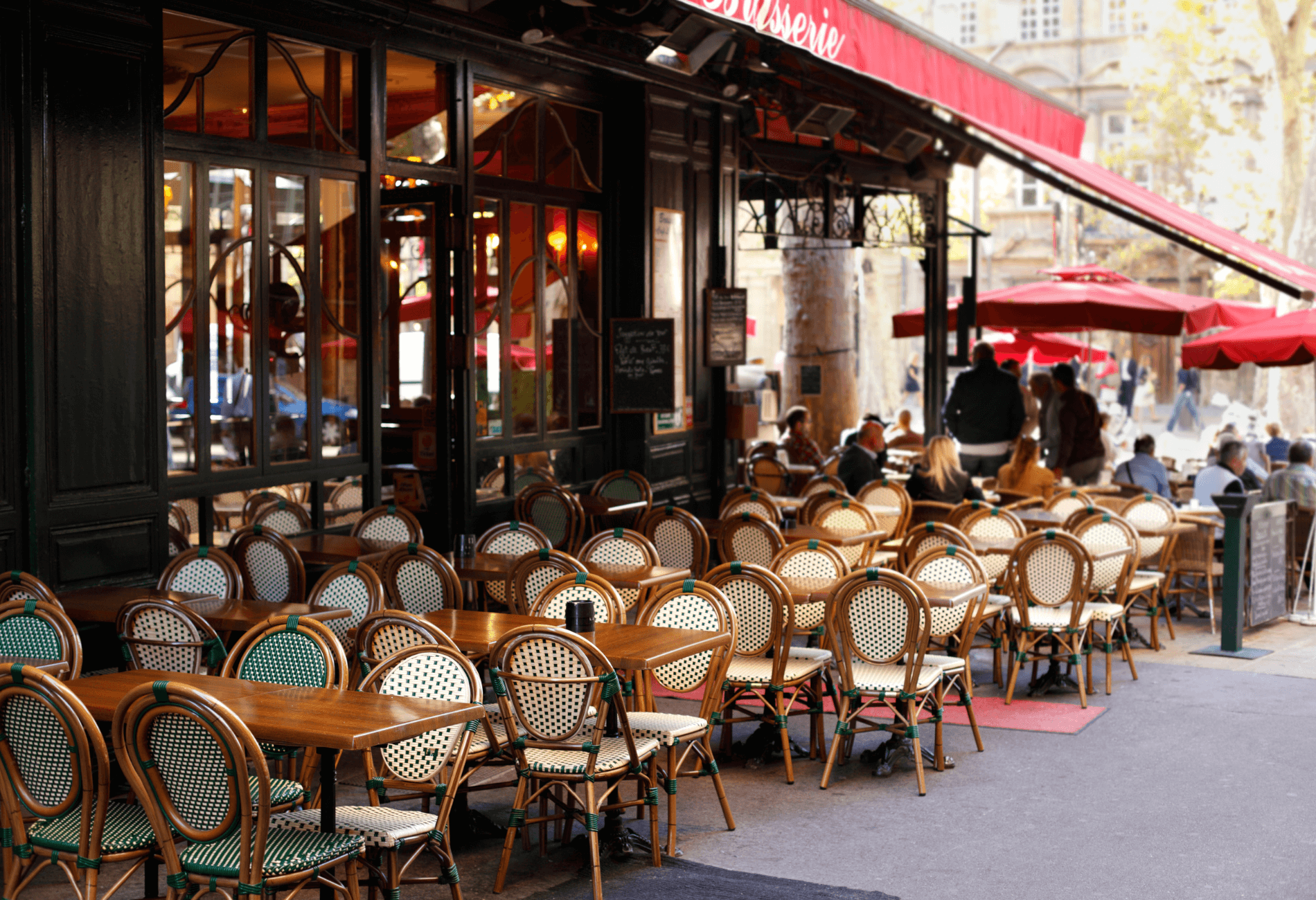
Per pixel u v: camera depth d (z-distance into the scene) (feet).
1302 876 15.56
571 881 15.38
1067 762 20.42
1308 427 74.79
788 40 25.53
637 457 34.32
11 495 19.86
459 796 16.93
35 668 11.76
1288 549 34.60
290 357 25.22
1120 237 118.62
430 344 29.94
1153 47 106.22
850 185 43.86
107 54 20.97
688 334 36.06
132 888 15.05
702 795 18.88
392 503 30.30
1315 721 22.84
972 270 46.39
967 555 21.47
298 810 13.71
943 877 15.49
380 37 26.61
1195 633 30.99
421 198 29.53
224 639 19.98
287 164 24.90
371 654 15.02
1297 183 85.97
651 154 33.99
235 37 23.75
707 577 19.61
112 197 21.11
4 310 19.74
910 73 30.89
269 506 24.85
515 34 29.45
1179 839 16.87
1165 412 118.32
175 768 11.53
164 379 22.26
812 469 41.01
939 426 49.83
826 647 22.59
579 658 14.74
